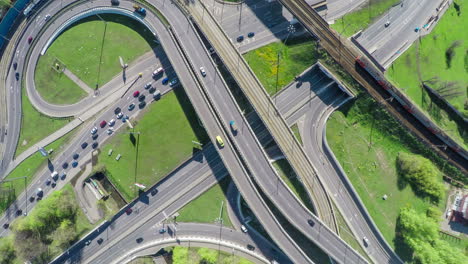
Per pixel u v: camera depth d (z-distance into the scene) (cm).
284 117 8994
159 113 9388
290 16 9225
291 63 9112
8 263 9112
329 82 9012
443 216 8856
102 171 9312
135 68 9494
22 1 9475
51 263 9131
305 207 8438
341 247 8494
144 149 9331
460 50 9419
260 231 9012
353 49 8781
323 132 8850
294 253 8512
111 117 9456
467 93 9256
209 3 9319
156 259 9081
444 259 8075
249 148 8481
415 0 9312
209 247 8981
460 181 8862
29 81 9612
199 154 9238
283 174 8944
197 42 8806
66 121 9519
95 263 9175
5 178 9525
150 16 9069
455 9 9462
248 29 9281
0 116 9588
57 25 9569
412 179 8750
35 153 9506
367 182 8881
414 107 8675
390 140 8938
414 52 9262
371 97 8719
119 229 9212
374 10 9300
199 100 8644
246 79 8619
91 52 9569
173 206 9206
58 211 8625
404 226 8475
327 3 9306
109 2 9362
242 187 8456
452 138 8962
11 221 9475
